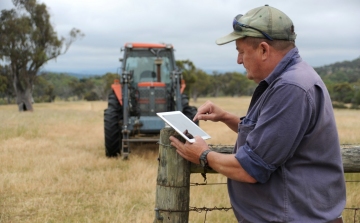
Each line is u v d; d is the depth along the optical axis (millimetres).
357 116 23844
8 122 15375
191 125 2363
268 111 1921
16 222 4492
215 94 97375
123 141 7859
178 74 8703
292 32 2051
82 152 8633
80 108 41562
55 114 22734
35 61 34281
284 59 2014
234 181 2170
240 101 64250
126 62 9148
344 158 2486
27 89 35406
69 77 108438
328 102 2018
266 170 1920
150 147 9344
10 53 33406
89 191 5676
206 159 2113
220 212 4656
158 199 2488
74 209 4895
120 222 4434
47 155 8133
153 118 8258
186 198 2479
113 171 6750
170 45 9234
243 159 1946
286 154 1900
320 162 2010
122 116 8688
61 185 5875
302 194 1975
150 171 6637
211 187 5645
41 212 4809
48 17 34906
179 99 8398
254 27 2004
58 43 35375
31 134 11359
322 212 2012
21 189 5633
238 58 2199
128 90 8195
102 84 86375
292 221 1964
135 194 5488
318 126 1948
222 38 2109
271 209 2014
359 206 4684
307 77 1941
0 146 9070
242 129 2107
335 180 2047
